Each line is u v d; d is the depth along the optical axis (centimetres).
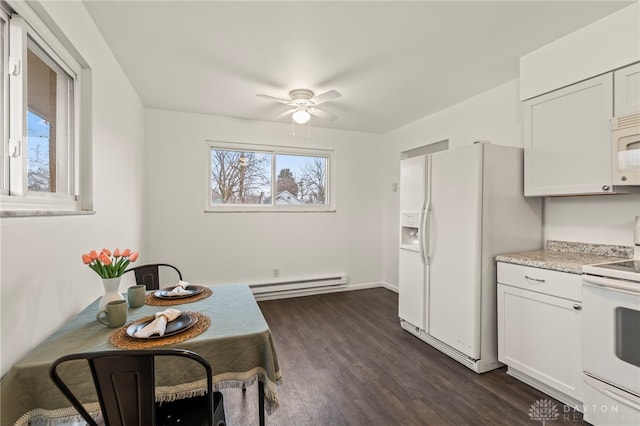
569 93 207
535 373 199
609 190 187
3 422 98
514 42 216
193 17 187
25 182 129
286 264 422
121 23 192
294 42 215
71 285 153
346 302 398
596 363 164
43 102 148
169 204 366
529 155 233
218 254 388
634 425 149
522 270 207
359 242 464
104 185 208
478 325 225
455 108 340
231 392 204
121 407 92
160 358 117
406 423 171
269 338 131
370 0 170
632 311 150
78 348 116
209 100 331
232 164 403
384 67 252
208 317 148
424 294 274
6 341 103
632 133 174
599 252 219
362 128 445
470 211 230
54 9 140
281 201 428
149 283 232
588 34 195
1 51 121
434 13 183
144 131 352
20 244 111
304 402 190
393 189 454
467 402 190
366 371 227
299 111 296
